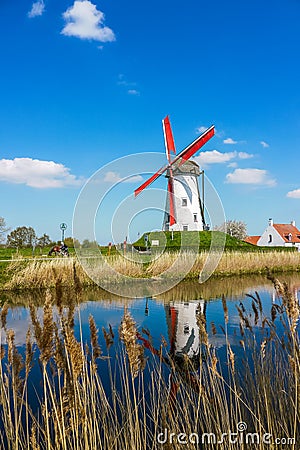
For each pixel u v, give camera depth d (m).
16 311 11.34
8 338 3.37
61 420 3.18
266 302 11.71
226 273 20.67
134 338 3.07
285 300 3.30
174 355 6.94
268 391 4.36
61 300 3.11
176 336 8.31
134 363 3.10
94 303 12.63
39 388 5.62
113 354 6.94
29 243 46.19
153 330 8.95
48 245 41.69
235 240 35.09
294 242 55.12
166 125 28.81
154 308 11.73
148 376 5.86
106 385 5.61
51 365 3.71
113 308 11.70
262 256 23.14
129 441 3.91
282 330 7.75
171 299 13.33
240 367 5.93
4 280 15.90
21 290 15.23
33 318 2.99
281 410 3.99
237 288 15.82
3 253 28.36
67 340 2.89
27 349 3.26
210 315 10.45
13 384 3.44
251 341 7.00
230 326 8.84
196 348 7.34
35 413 4.84
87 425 3.53
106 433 3.87
